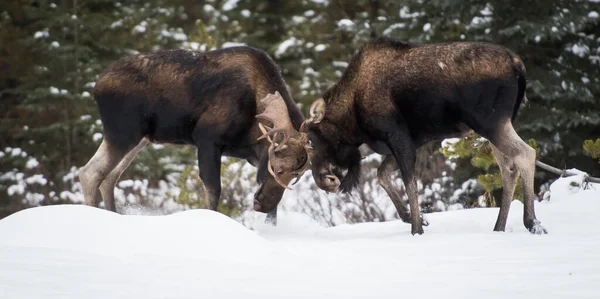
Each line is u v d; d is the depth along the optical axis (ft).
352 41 230.07
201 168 92.63
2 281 45.06
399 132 84.23
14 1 240.53
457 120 82.79
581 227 81.15
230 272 50.42
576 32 199.11
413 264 56.70
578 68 200.54
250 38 236.43
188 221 60.34
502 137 80.18
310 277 49.60
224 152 95.04
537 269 53.52
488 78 80.12
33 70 235.61
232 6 241.14
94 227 58.90
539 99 200.54
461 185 178.91
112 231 58.49
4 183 221.46
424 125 84.28
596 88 198.49
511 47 197.06
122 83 95.61
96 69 230.68
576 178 102.99
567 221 86.33
